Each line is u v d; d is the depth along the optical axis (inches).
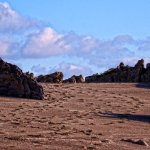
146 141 1427.2
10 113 1923.0
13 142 1184.8
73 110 2197.3
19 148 1113.4
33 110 2079.2
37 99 2465.6
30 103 2301.9
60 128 1547.7
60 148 1163.9
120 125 1811.0
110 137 1456.7
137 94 3041.3
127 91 3122.5
